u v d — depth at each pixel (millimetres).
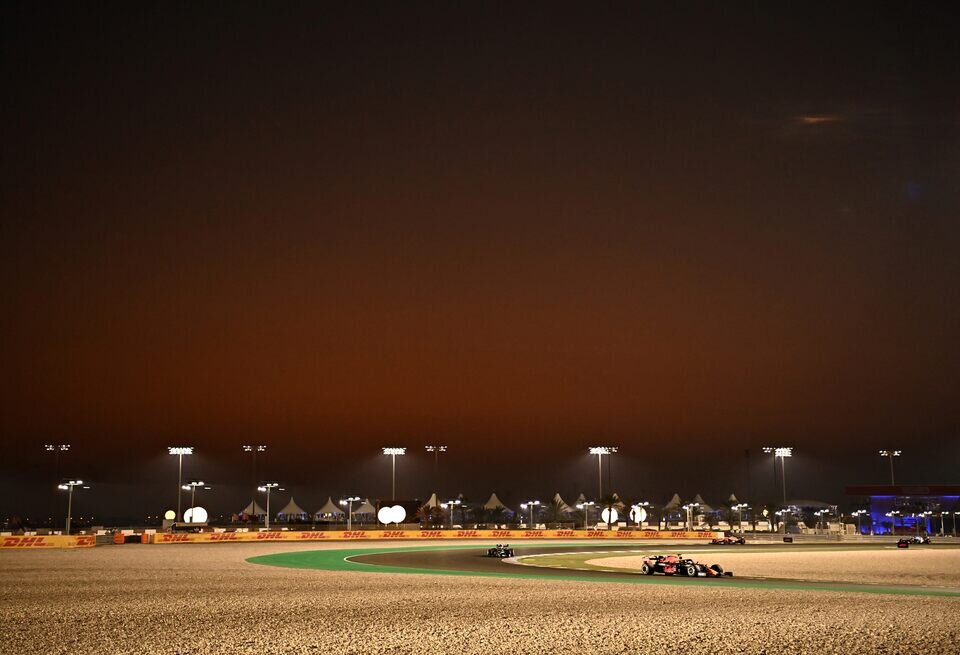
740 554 74875
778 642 22234
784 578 46375
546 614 27812
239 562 57344
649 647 21453
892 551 81688
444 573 48500
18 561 57938
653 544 97812
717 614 27953
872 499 141625
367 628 24453
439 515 139625
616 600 32656
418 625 25094
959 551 81625
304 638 22625
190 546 84062
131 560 59375
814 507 174750
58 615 27031
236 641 22141
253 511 150375
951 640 22594
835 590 37969
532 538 112500
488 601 31922
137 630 23938
